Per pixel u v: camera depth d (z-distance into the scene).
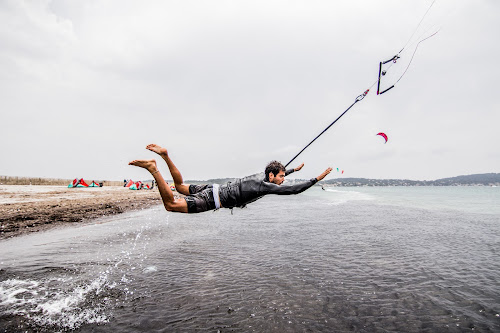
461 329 3.54
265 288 4.84
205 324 3.61
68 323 3.60
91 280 5.15
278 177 4.30
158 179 3.83
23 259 6.34
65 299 4.33
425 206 23.23
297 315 3.88
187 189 4.20
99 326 3.54
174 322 3.66
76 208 15.80
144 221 12.72
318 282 5.13
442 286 4.96
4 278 5.15
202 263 6.27
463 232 10.44
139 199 25.00
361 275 5.53
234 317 3.80
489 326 3.60
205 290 4.73
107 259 6.46
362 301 4.35
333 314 3.92
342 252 7.32
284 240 8.80
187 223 12.50
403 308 4.12
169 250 7.39
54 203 17.14
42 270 5.63
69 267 5.85
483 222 13.23
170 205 3.87
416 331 3.49
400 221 13.51
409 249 7.68
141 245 7.88
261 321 3.70
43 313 3.86
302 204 26.25
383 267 6.05
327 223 12.75
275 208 21.62
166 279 5.25
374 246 8.02
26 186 36.16
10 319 3.66
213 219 14.14
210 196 3.98
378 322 3.71
